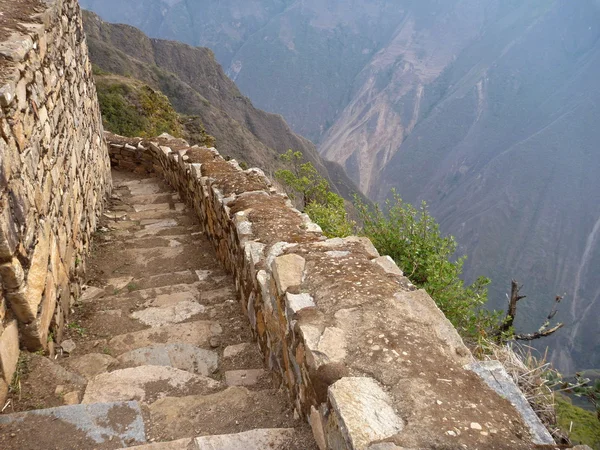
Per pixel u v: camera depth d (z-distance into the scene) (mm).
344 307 2588
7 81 3137
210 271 5910
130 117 31125
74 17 6875
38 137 3908
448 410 1830
